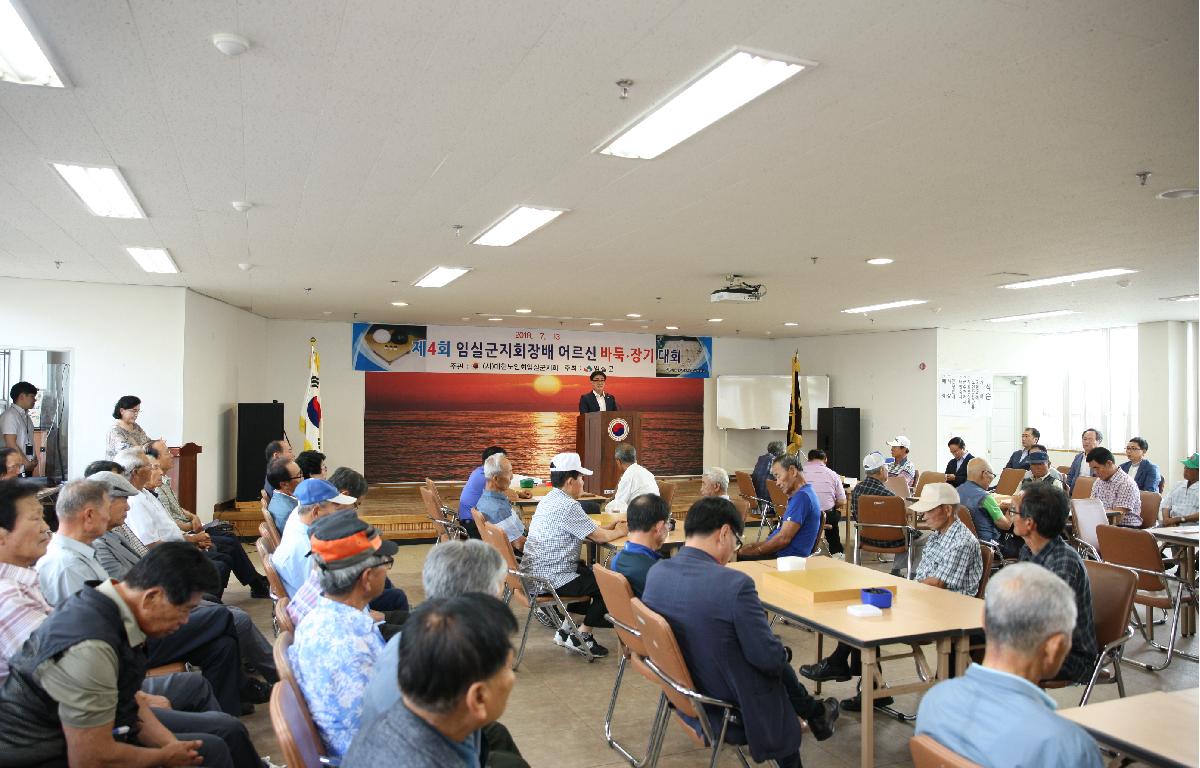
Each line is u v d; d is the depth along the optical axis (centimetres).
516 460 1452
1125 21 274
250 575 658
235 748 276
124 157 431
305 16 274
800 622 332
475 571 235
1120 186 484
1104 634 366
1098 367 1368
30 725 215
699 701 288
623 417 831
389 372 1391
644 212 556
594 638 558
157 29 284
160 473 566
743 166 446
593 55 304
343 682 225
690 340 1553
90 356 866
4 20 280
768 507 888
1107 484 738
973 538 423
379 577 247
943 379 1340
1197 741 206
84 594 228
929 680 327
